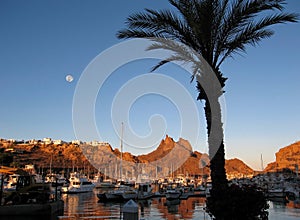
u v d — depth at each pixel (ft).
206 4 36.11
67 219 79.25
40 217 72.13
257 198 30.58
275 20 37.27
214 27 37.63
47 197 81.97
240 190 31.17
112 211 102.12
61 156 472.44
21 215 71.36
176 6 38.68
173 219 79.41
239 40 38.11
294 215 86.07
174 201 160.45
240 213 30.35
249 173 549.95
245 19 37.01
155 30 39.42
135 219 26.05
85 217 84.12
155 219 79.71
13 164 299.38
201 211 103.40
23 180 82.07
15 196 79.41
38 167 381.60
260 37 39.19
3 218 70.18
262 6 35.76
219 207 30.94
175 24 38.45
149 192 177.47
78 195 210.18
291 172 446.19
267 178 317.22
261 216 30.81
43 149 492.54
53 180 268.41
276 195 178.81
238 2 36.88
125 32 39.37
